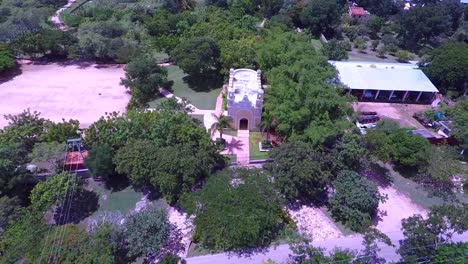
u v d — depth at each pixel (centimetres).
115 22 9269
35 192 4250
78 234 3772
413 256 3672
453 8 11525
